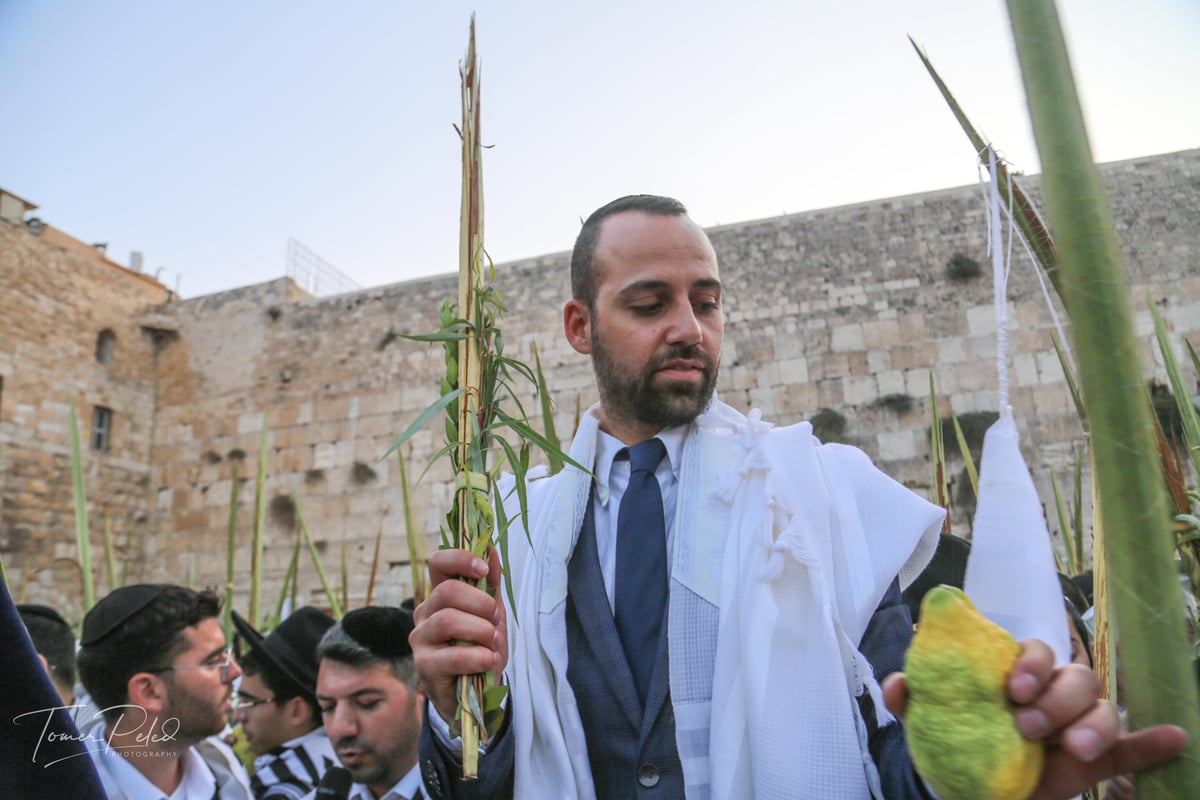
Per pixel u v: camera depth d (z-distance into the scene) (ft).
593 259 4.46
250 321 41.09
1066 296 1.93
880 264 31.55
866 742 3.30
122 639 6.73
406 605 12.06
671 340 4.18
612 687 3.77
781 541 3.56
